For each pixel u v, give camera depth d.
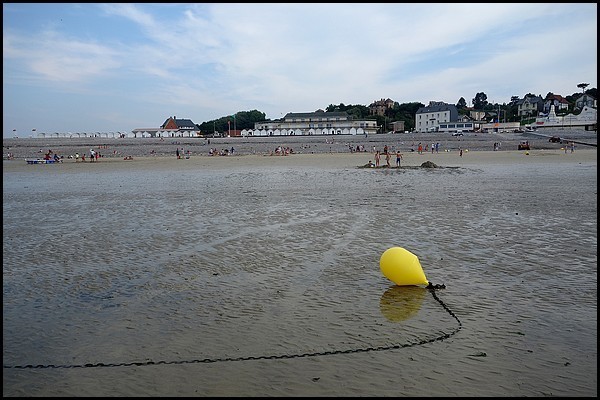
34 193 26.45
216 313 7.73
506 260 10.71
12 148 83.88
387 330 6.96
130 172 42.50
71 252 12.16
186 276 9.87
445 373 5.68
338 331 6.94
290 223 15.69
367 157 61.66
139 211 19.02
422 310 7.74
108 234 14.41
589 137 94.69
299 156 66.88
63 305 8.24
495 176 33.31
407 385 5.43
